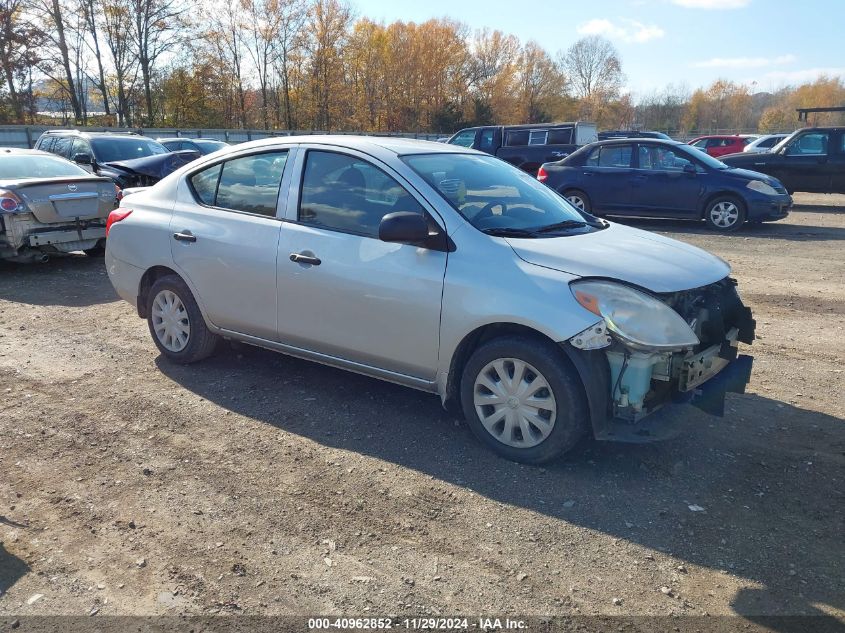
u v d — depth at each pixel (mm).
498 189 4301
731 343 4004
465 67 71688
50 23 41219
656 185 12695
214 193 4867
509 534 3090
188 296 4992
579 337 3324
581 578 2797
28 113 41688
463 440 4000
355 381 4930
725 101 89625
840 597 2678
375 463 3738
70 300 7336
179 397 4637
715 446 3932
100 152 13086
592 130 18938
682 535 3078
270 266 4398
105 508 3289
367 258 3996
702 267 3826
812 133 15227
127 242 5234
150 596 2678
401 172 4016
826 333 6141
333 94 58406
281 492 3439
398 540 3049
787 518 3211
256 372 5102
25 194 8227
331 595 2691
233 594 2693
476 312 3598
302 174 4402
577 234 4035
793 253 10094
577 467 3678
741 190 11992
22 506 3299
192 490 3457
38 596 2674
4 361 5336
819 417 4340
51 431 4109
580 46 91188
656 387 3447
